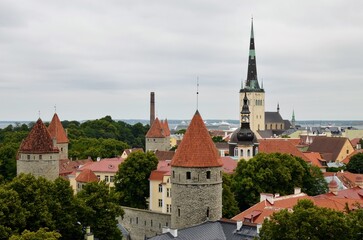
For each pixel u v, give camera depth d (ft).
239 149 555.28
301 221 193.67
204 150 270.87
